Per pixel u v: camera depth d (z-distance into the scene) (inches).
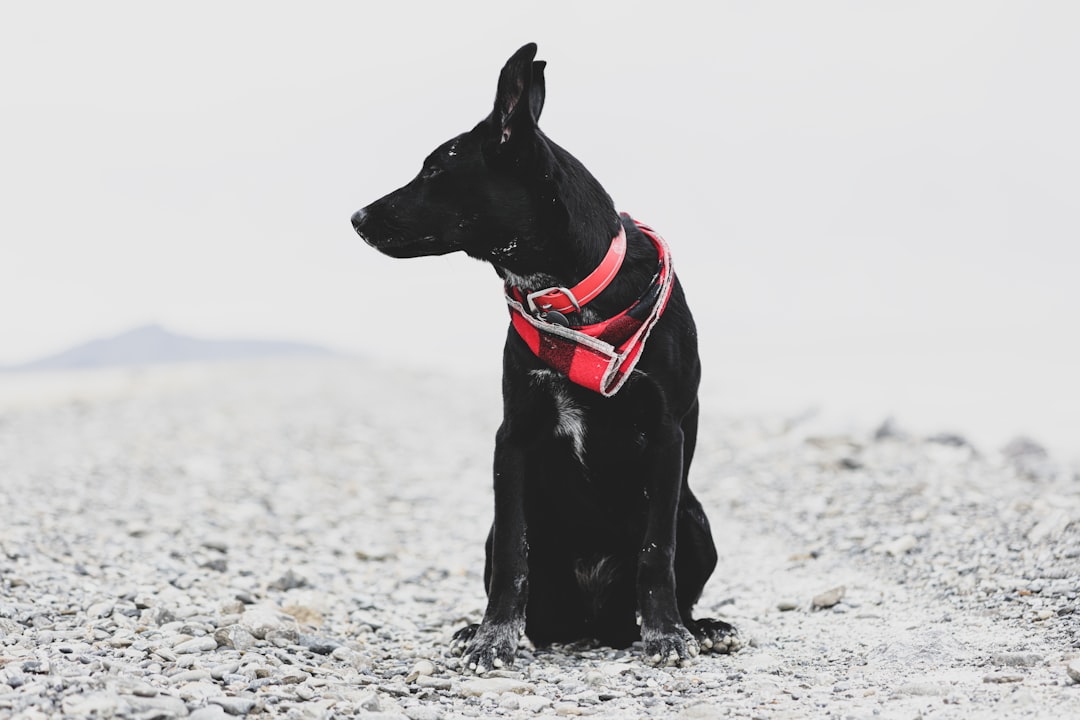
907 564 249.8
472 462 479.5
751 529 314.0
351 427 590.6
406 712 147.1
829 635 198.7
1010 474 341.7
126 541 291.7
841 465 374.9
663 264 184.1
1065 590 202.2
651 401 180.7
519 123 173.6
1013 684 149.3
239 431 561.3
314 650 186.5
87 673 145.8
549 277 179.9
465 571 286.0
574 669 179.9
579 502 190.4
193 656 164.9
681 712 145.3
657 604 181.9
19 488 370.0
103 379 955.3
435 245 180.7
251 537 318.0
